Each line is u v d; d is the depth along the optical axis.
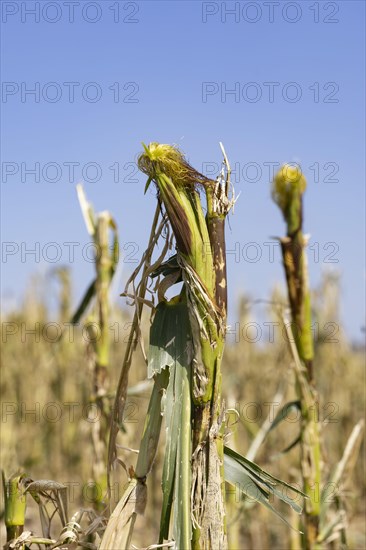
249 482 2.25
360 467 8.70
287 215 3.55
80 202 4.31
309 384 3.60
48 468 8.70
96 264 4.26
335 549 4.17
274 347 8.88
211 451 2.14
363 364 9.37
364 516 7.99
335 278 6.05
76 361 8.84
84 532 2.48
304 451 3.58
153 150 2.13
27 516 7.46
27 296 10.38
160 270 2.26
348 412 8.70
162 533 2.15
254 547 7.26
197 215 2.16
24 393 9.28
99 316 4.24
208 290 2.13
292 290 3.58
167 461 2.12
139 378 8.29
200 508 2.11
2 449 6.30
